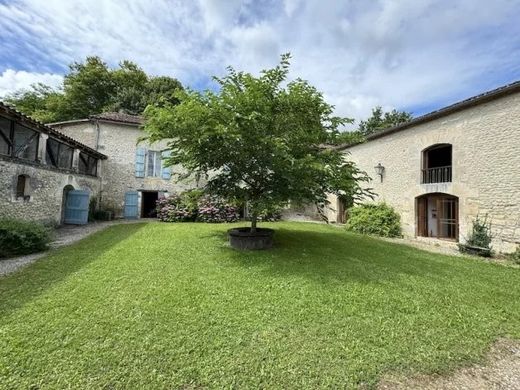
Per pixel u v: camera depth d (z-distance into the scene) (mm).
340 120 5539
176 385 1767
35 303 2846
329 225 11922
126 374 1839
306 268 4516
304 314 2846
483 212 7078
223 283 3693
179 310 2824
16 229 5031
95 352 2055
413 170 9344
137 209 12867
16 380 1731
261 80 5121
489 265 5602
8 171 6301
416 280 4156
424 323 2756
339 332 2510
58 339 2199
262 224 10844
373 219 10062
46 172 7945
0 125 7004
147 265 4402
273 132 5328
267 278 3961
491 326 2760
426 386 1887
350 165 5426
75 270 4035
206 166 5707
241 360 2047
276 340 2338
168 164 5781
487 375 2025
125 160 12812
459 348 2336
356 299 3295
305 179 4961
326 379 1882
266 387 1787
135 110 20969
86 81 20016
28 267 4168
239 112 4668
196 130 4617
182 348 2156
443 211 8625
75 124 12461
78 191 9812
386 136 10703
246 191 5734
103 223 10359
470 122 7457
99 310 2738
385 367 2043
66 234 7465
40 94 21422
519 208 6359
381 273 4453
